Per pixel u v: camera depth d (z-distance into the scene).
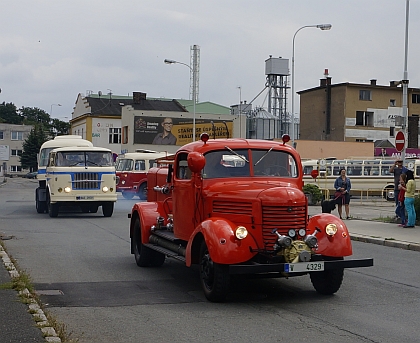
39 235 16.23
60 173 21.36
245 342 6.32
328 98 71.88
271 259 7.95
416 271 11.27
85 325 6.96
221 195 8.48
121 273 10.64
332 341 6.39
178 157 9.78
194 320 7.26
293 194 8.09
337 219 8.63
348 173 36.62
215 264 8.02
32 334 6.11
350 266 8.12
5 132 113.06
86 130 76.75
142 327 6.91
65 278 10.06
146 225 10.91
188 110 86.62
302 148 55.28
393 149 61.12
